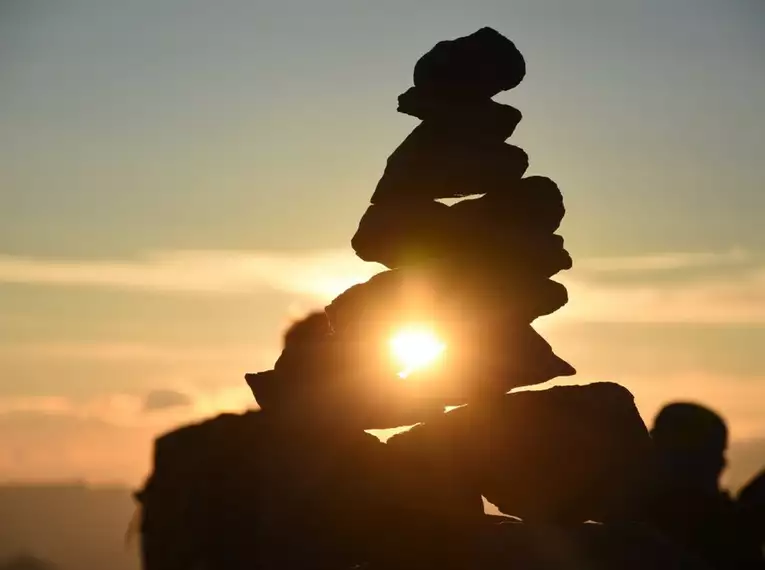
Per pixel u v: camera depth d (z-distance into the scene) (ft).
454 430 40.70
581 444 40.78
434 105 42.83
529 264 42.16
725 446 41.73
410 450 40.01
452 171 41.96
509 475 40.55
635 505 40.83
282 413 37.29
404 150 42.88
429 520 38.52
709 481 41.29
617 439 41.04
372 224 42.68
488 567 38.29
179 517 33.71
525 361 41.65
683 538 40.88
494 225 42.22
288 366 39.68
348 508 37.04
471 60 42.39
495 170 42.16
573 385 42.09
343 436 38.34
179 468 34.27
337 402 39.14
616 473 40.60
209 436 34.91
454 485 40.09
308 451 36.81
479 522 39.63
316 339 40.55
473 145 42.29
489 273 41.96
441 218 42.22
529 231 42.45
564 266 42.83
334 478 37.06
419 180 42.24
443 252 42.09
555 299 42.52
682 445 41.45
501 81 42.80
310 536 35.55
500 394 41.45
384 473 38.60
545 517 40.78
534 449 40.60
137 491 34.35
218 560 33.73
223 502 34.17
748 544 40.60
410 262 42.22
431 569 38.09
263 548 34.35
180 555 33.50
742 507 41.01
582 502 40.65
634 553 38.88
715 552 40.70
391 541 37.81
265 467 35.14
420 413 40.42
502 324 41.81
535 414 41.14
